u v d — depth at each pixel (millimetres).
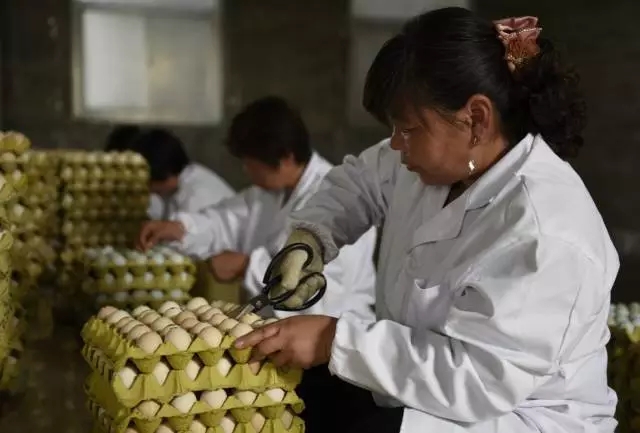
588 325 1388
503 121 1470
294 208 2648
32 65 5535
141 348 1356
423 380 1366
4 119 5496
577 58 5629
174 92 5918
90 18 5652
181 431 1385
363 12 6188
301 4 6094
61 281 2945
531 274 1323
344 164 2045
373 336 1408
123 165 3043
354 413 1627
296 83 6148
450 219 1510
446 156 1468
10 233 1880
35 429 1939
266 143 2574
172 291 2713
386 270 1705
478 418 1371
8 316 2008
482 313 1349
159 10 5812
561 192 1410
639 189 5191
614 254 1483
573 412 1479
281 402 1441
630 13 5266
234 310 1612
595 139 5512
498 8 6207
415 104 1425
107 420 1459
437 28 1426
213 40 5957
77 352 2607
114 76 5754
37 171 2445
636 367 1968
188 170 3980
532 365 1330
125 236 3041
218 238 2998
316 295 1684
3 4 5422
